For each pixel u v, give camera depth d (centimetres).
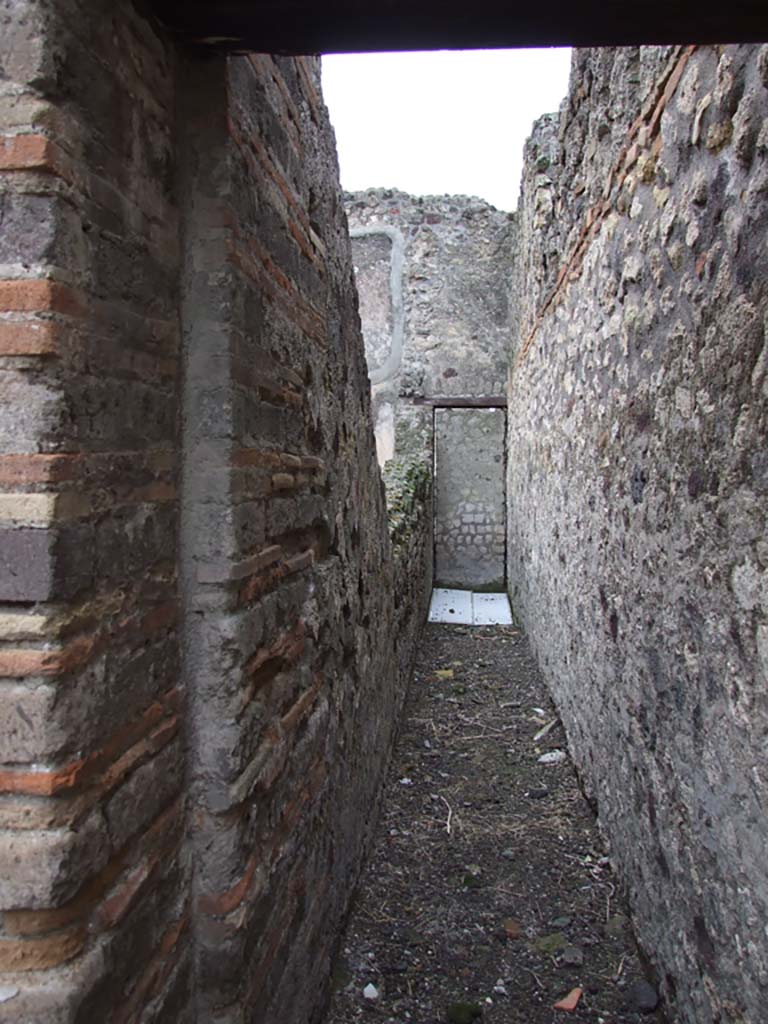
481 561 998
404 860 320
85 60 105
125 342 117
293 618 191
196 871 143
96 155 108
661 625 231
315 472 219
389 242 920
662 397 229
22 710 98
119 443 116
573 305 409
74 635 102
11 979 100
